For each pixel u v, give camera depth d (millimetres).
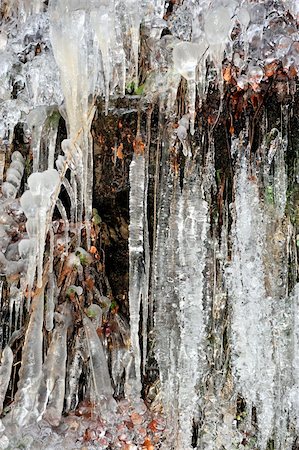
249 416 2922
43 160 2977
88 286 3055
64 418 2875
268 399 2887
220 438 2887
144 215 2922
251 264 2930
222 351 2939
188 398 2840
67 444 2729
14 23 3006
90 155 2873
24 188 3133
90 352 2938
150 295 2977
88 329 2977
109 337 3074
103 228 3133
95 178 3088
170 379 2873
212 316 2932
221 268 2939
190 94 2629
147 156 2949
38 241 2639
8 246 2959
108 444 2793
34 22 2910
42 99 2969
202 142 2936
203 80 2738
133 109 2947
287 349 2912
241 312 2926
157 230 2928
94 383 2910
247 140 2930
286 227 2951
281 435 2885
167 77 2846
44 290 2973
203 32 2654
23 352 2822
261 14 2727
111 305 3111
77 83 2650
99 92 2865
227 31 2523
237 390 2930
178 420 2838
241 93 2877
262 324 2920
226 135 2938
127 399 2941
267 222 2943
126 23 2705
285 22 2756
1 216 2977
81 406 2947
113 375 3039
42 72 2928
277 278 2936
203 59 2705
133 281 2848
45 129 2949
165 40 2822
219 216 2953
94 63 2699
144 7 2781
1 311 3043
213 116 2916
